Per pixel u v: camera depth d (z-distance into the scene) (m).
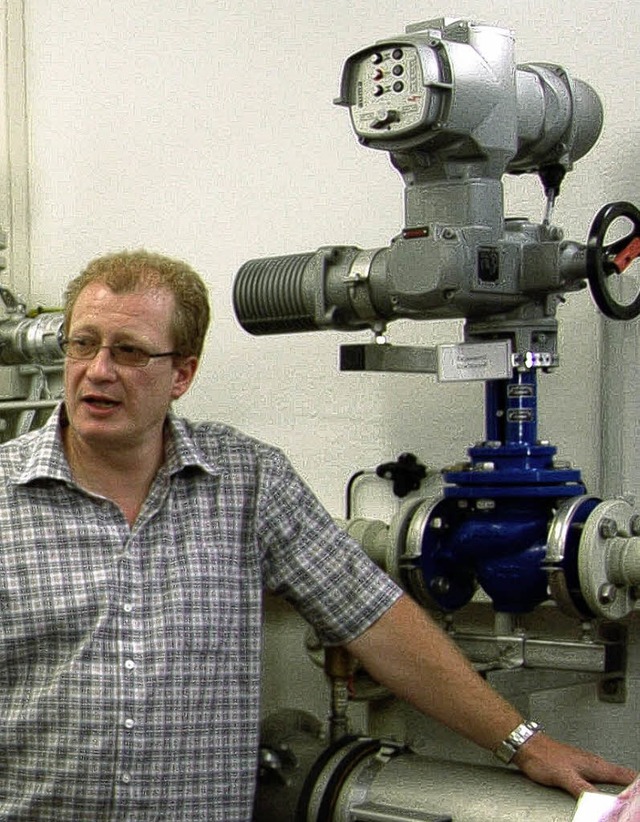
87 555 1.62
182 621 1.63
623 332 2.11
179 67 2.71
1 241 2.76
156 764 1.61
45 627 1.60
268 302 2.04
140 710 1.59
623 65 2.13
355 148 2.45
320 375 2.50
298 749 1.89
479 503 1.89
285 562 1.75
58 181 2.92
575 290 1.91
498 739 1.69
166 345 1.65
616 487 2.12
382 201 2.42
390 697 2.13
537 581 1.86
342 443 2.47
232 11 2.62
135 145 2.79
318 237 2.51
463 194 1.83
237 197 2.63
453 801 1.64
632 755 2.10
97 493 1.65
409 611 1.77
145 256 1.69
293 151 2.54
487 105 1.81
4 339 2.72
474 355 1.90
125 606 1.62
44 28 2.93
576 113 1.96
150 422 1.65
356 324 2.00
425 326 2.35
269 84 2.57
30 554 1.60
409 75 1.77
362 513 2.41
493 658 1.97
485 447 1.92
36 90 2.95
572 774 1.61
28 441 1.70
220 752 1.67
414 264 1.80
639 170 2.11
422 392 2.35
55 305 2.93
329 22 2.48
